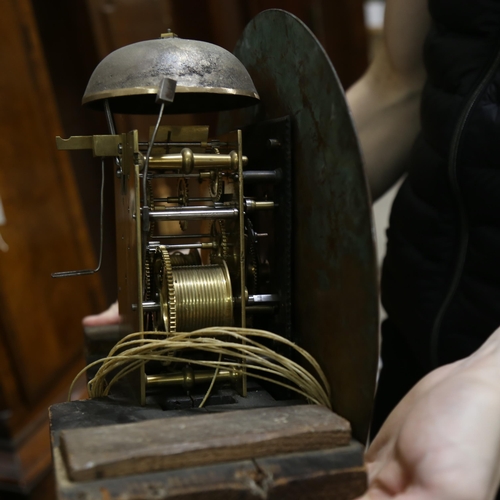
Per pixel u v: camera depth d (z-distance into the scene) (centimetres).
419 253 107
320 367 83
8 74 194
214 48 87
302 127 85
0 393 184
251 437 64
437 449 59
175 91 81
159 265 93
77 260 229
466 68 94
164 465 61
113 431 66
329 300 80
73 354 225
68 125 239
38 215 206
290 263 91
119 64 85
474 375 65
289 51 88
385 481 64
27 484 182
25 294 197
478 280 100
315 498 63
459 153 94
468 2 92
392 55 125
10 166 193
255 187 102
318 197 81
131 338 90
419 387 74
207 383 92
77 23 221
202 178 100
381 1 348
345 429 67
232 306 90
